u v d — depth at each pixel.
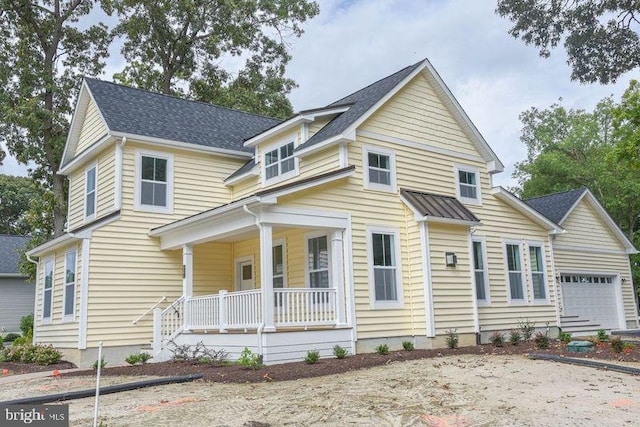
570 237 21.23
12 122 21.89
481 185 17.22
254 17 31.66
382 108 15.00
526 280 17.70
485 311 16.03
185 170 16.86
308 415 6.78
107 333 14.35
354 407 7.14
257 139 16.77
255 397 8.02
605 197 30.62
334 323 12.78
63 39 25.00
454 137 16.81
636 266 29.27
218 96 31.36
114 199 15.31
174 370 11.35
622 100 19.00
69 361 14.66
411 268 14.45
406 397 7.70
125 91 18.05
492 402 7.33
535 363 10.79
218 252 17.23
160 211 16.00
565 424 6.22
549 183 34.56
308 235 14.52
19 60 23.14
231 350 12.30
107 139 15.49
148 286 15.30
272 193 11.84
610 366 9.94
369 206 14.05
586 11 19.31
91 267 14.41
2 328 29.80
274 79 33.16
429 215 14.12
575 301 20.97
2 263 30.69
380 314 13.65
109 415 7.19
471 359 11.59
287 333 11.75
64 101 24.23
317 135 15.03
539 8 19.83
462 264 14.93
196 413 7.11
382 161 14.71
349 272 13.27
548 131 38.25
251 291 12.02
